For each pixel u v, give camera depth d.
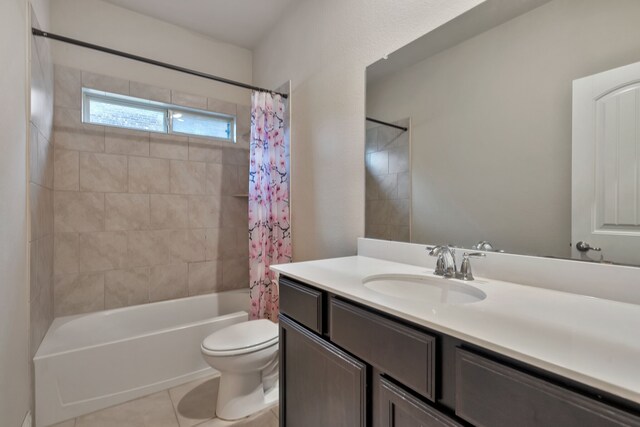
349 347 0.94
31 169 1.47
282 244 2.29
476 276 1.13
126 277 2.30
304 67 2.13
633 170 0.81
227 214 2.74
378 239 1.57
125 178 2.30
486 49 1.14
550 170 0.97
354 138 1.72
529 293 0.90
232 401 1.59
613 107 0.84
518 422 0.55
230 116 2.76
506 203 1.08
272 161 2.29
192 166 2.58
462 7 1.21
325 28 1.92
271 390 1.80
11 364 1.19
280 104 2.33
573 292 0.90
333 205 1.88
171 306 2.40
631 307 0.77
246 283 2.84
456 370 0.65
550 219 0.97
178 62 2.52
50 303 1.95
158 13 2.36
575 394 0.48
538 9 1.00
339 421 0.98
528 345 0.55
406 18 1.42
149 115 2.46
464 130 1.21
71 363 1.59
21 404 1.33
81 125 2.14
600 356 0.51
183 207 2.54
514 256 1.03
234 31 2.59
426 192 1.36
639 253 0.80
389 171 1.52
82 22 2.15
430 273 1.19
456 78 1.24
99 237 2.21
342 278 1.12
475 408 0.61
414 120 1.40
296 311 1.20
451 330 0.64
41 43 1.69
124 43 2.30
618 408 0.44
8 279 1.17
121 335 2.18
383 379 0.83
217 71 2.71
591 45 0.88
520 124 1.04
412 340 0.74
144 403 1.71
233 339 1.62
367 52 1.63
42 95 1.71
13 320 1.23
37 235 1.61
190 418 1.59
